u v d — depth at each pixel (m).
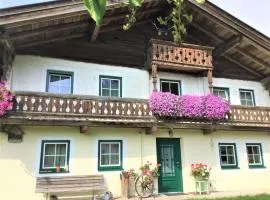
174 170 12.59
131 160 11.69
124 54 12.97
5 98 9.42
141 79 12.95
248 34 13.55
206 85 14.09
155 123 11.50
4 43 9.88
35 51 11.51
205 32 14.48
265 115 13.78
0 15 9.27
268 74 15.53
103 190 10.95
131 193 11.29
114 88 12.49
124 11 12.00
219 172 13.12
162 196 11.27
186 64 12.79
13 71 10.99
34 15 9.73
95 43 12.62
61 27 11.27
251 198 10.65
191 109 11.98
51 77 11.62
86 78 12.07
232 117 12.97
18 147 10.23
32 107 9.88
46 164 10.55
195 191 12.39
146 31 13.76
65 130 10.99
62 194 10.30
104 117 10.76
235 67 15.30
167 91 13.45
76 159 10.91
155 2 12.88
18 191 9.94
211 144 13.29
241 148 13.90
